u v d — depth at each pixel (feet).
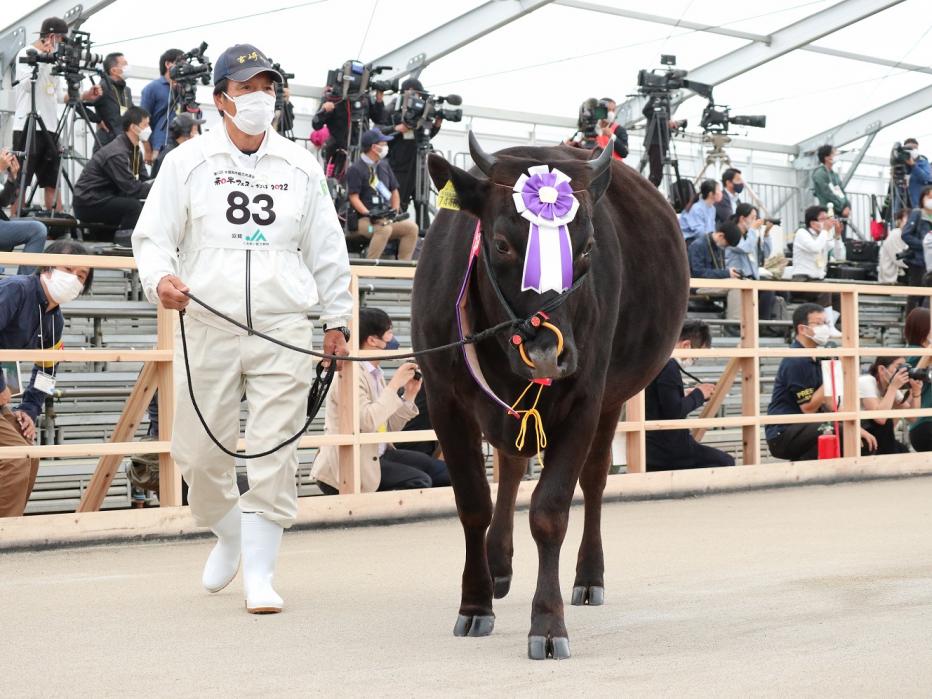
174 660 13.89
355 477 26.66
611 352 16.96
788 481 33.63
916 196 63.67
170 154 16.97
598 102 43.75
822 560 20.84
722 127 61.11
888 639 14.17
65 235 40.86
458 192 14.29
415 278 16.57
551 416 14.82
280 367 17.03
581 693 11.91
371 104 46.85
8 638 15.23
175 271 17.20
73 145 43.50
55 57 41.22
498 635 15.25
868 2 58.54
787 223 69.77
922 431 39.04
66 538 23.36
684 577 19.48
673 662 13.29
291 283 17.08
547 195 13.73
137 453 24.11
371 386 27.66
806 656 13.38
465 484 15.51
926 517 26.96
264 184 17.11
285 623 16.08
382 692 12.17
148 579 19.84
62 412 31.68
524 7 52.85
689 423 31.63
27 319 24.30
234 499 18.03
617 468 34.81
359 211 43.24
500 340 14.07
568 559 21.77
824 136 71.67
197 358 17.02
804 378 35.40
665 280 18.44
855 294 34.91
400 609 17.04
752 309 33.50
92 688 12.59
